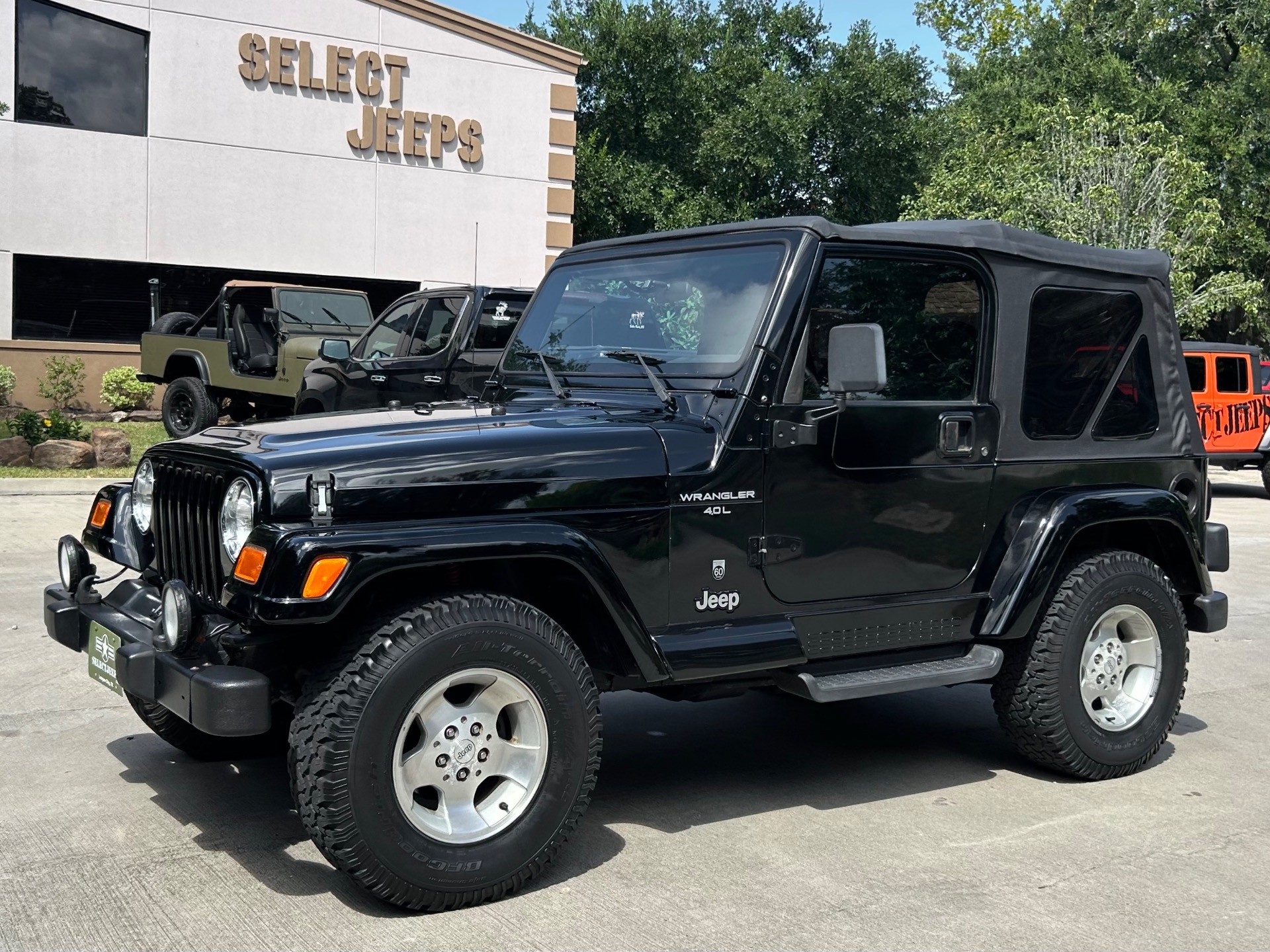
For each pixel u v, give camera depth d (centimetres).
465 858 336
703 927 329
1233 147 2784
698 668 379
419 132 1966
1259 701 602
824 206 3180
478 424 381
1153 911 344
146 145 1817
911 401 429
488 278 2041
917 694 611
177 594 341
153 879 358
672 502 379
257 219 1888
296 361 1351
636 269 449
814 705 582
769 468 397
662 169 3009
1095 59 3017
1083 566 465
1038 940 324
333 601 317
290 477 331
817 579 411
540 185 2056
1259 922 338
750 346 396
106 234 1811
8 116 1744
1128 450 490
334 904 342
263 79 1870
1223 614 512
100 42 1794
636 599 376
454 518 346
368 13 1922
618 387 426
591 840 398
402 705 325
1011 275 454
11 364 1789
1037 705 453
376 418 396
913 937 325
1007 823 418
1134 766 472
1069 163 2266
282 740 480
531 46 2023
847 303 413
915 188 3120
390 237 1967
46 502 1205
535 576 381
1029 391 460
